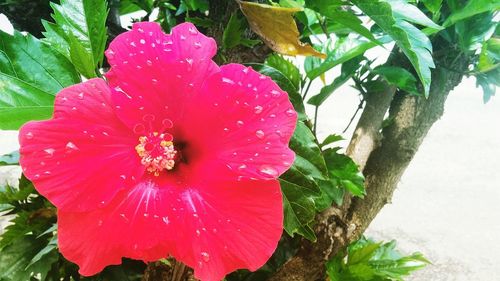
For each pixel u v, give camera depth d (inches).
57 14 9.3
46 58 9.4
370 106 14.2
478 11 12.0
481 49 12.7
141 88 7.6
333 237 14.0
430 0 12.0
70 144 7.1
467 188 30.6
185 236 7.5
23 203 15.0
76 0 9.4
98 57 9.5
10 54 9.0
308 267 14.3
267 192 7.6
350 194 14.1
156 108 7.7
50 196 6.9
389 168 14.1
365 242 16.6
